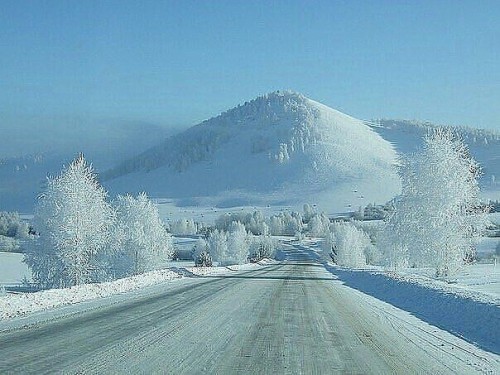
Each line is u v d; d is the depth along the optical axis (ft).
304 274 161.27
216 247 363.35
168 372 28.68
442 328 51.88
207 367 30.37
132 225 170.19
